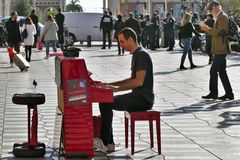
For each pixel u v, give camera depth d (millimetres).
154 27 46812
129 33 11031
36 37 45688
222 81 18141
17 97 10750
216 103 17422
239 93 19641
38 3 152125
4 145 11602
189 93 19766
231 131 13070
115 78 24297
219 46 17891
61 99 10469
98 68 29125
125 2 90438
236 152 11008
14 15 32375
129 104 10914
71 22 53875
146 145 11641
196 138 12305
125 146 11438
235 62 33156
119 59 35562
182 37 28844
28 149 10633
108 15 47438
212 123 14078
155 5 99062
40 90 20594
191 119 14648
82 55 39469
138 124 13859
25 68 27656
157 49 47781
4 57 37844
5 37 50062
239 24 45906
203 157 10625
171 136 12531
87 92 10133
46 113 15562
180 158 10562
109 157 10656
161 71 27734
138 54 10953
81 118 10156
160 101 17906
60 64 10258
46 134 12766
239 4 79062
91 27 53938
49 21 35750
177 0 98688
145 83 10977
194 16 46750
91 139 10211
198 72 27141
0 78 24453
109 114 10922
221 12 17859
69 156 10172
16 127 13523
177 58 36625
